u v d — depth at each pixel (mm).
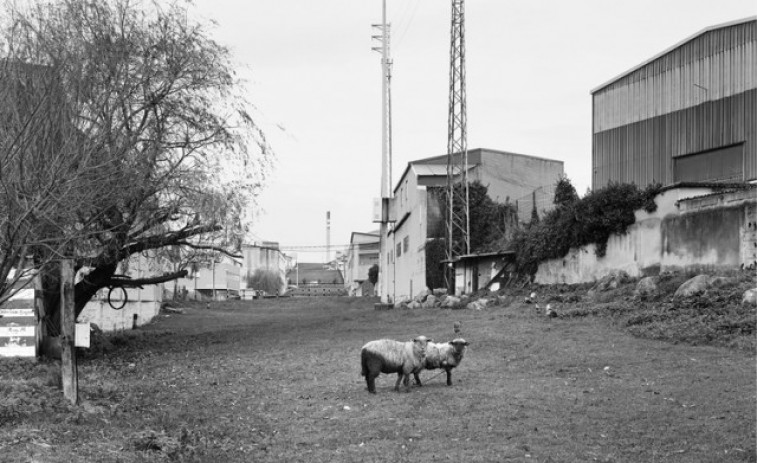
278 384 15125
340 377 15516
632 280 25641
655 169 31984
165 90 18672
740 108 27922
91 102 10906
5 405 11617
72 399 12352
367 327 28078
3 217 9266
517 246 35781
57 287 21484
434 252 43750
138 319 38406
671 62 31312
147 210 19906
